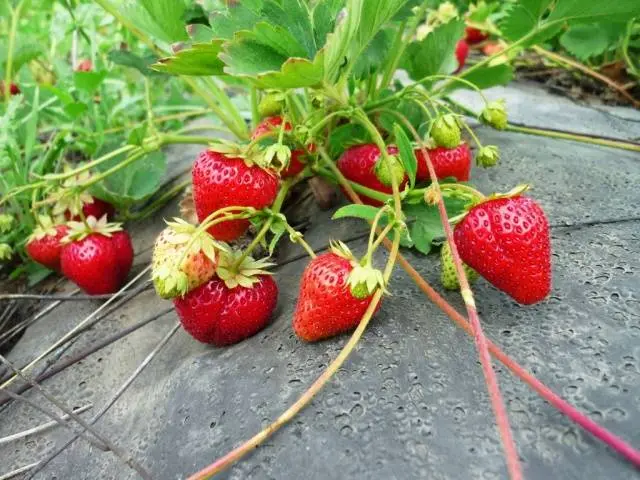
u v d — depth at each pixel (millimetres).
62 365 208
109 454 172
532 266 155
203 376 172
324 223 242
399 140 175
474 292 174
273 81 157
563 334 150
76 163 376
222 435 147
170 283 164
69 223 252
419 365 147
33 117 289
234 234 197
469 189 165
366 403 139
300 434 137
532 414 128
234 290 177
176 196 318
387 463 125
